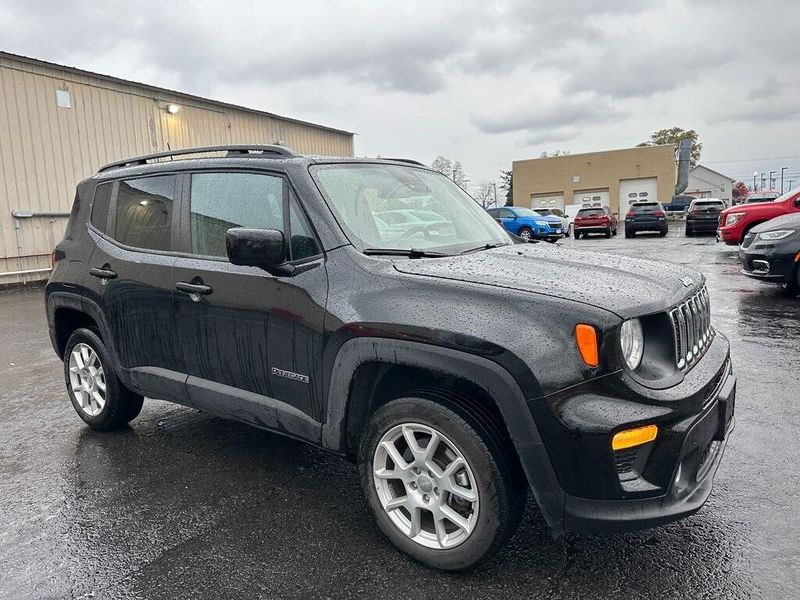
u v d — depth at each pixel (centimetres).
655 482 218
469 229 352
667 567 246
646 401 216
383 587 239
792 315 744
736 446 362
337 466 361
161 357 354
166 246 354
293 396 288
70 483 345
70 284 409
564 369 214
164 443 403
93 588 246
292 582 245
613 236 2856
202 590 242
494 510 230
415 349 239
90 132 1512
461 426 233
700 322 273
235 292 305
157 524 296
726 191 6938
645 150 4825
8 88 1346
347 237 281
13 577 255
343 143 2455
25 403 505
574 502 217
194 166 348
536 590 234
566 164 5119
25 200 1384
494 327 224
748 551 256
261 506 312
